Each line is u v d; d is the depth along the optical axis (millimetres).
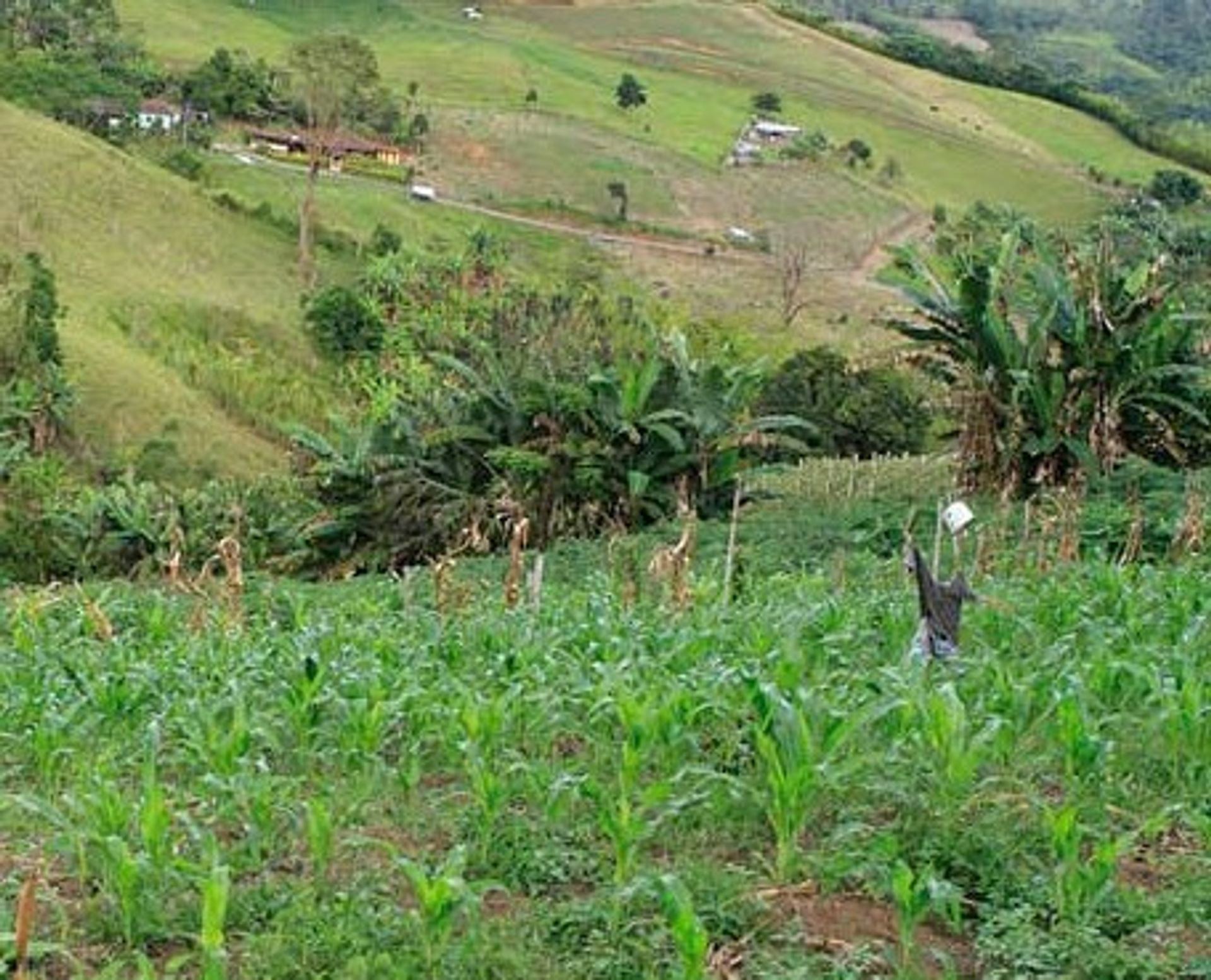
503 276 67938
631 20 137000
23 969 5773
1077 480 21531
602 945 6109
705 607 12812
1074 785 7727
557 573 20906
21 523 34375
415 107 99938
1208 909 6555
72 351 52875
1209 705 8344
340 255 72938
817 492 26109
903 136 109062
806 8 158750
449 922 5984
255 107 90562
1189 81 164125
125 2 116000
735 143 103000
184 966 6109
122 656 11602
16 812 8125
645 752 7559
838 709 7801
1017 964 6039
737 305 74375
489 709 8156
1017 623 11031
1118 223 65375
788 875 6875
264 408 56188
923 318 24609
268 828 7215
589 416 24859
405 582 16188
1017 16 191000
